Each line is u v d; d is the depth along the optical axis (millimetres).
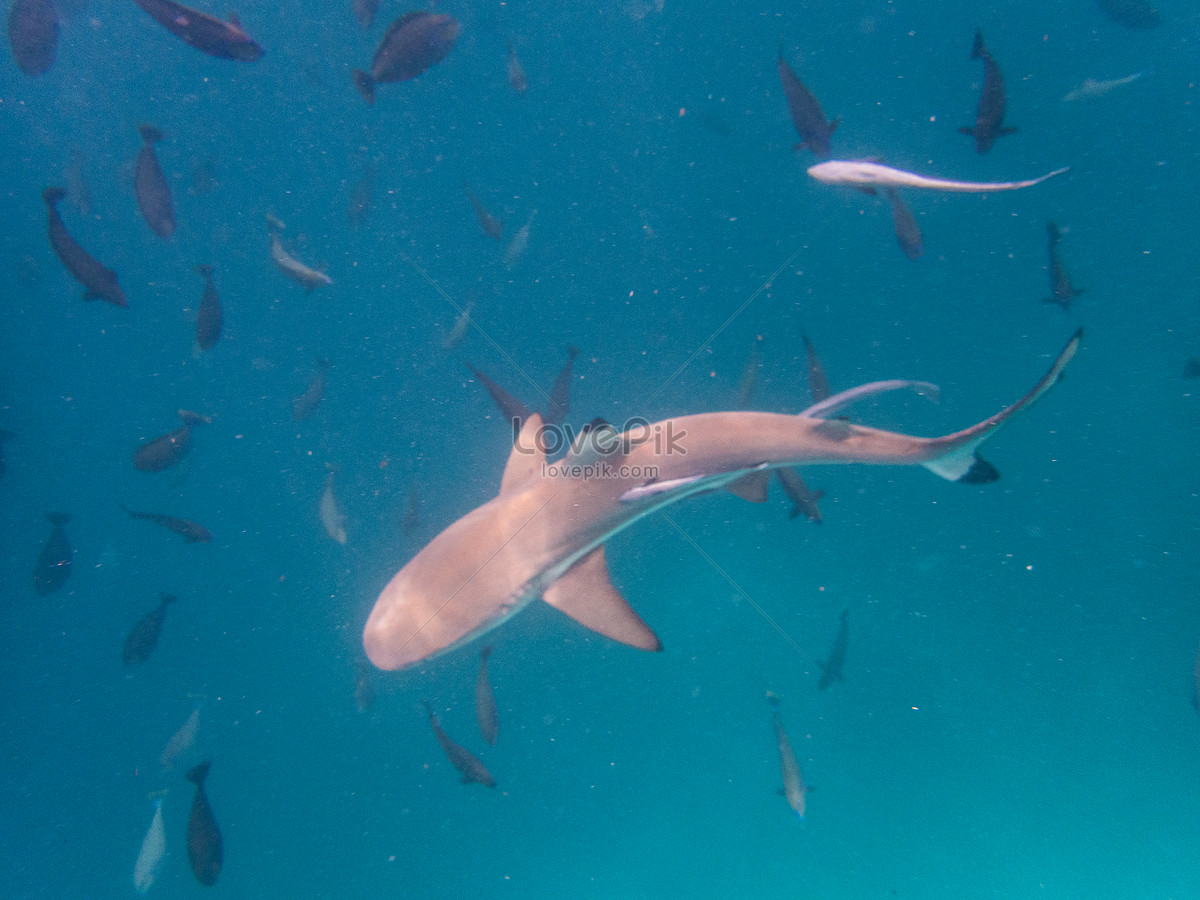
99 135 20141
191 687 13203
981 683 12562
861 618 13125
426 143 20781
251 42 5801
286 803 12102
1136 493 13562
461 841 11938
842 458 5145
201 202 19797
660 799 12312
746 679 12906
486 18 16516
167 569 14711
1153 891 10578
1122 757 11734
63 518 9984
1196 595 12492
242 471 15188
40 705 13453
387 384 15344
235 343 16969
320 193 20750
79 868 11898
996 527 13711
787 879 11516
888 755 12312
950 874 11266
